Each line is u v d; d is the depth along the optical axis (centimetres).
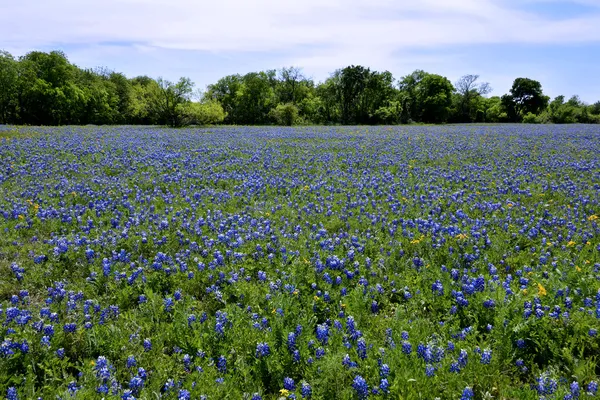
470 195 1152
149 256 748
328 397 394
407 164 1722
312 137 3188
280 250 729
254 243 767
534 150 2184
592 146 2373
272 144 2509
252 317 523
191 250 747
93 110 7944
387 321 527
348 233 860
